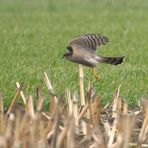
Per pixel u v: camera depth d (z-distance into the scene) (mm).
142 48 26969
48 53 24500
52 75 18219
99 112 13398
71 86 16344
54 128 11789
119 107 13539
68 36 31719
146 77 18453
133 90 16266
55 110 12336
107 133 12203
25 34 32094
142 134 12000
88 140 11523
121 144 10867
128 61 22781
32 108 12672
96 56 11047
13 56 23453
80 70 13867
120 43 28828
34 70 19250
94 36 11391
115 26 36969
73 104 12586
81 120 12773
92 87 14484
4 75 17844
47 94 15141
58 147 10789
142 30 34906
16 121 10820
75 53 11180
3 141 10461
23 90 15914
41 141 10742
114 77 17984
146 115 12133
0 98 13148
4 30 33906
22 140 10688
